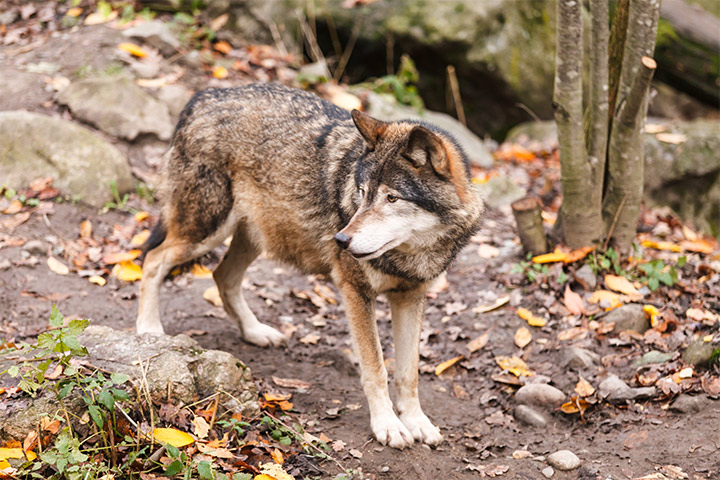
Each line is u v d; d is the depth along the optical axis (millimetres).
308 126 4320
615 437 3951
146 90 7414
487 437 4109
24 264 5367
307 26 9219
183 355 3842
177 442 3344
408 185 3604
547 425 4191
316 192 4168
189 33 8453
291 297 5715
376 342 4000
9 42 8102
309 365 4789
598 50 5297
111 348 3820
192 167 4516
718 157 7539
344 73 9555
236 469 3391
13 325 4699
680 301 5266
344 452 3801
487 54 9016
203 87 7762
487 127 9656
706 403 4008
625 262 5723
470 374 4785
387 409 3967
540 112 9570
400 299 4066
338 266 4055
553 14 9508
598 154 5492
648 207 7555
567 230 5680
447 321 5328
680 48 8773
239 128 4441
